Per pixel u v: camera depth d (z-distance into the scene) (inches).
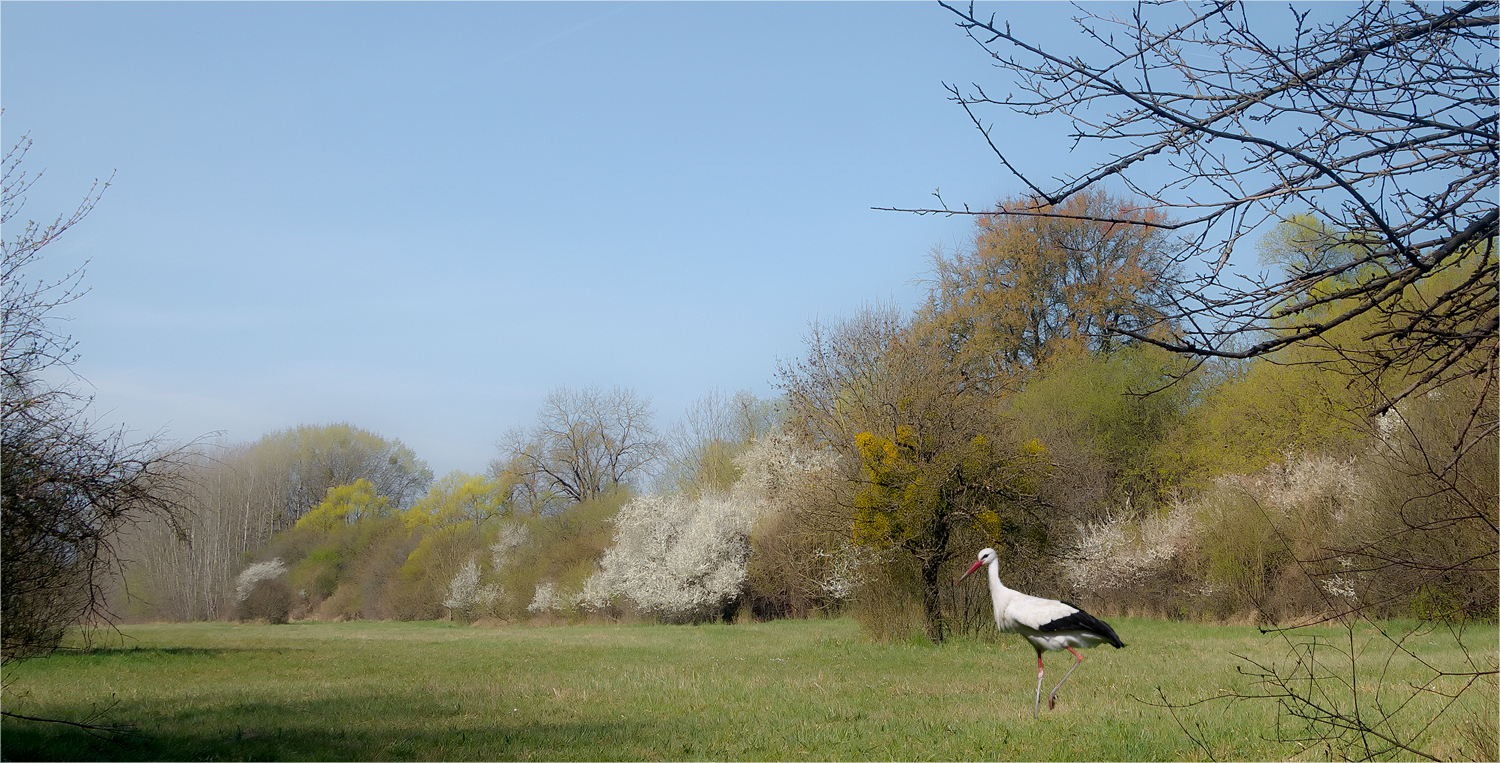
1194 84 182.2
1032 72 184.2
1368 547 257.8
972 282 1585.9
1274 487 1093.1
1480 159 173.0
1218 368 1386.6
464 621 1946.4
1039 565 854.5
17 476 387.9
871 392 972.6
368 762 366.3
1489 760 282.7
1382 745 313.6
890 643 856.9
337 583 2411.4
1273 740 333.7
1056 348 1486.2
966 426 853.2
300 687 639.1
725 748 372.5
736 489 1665.8
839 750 357.1
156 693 607.8
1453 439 645.3
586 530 1897.1
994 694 501.7
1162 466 1384.1
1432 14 173.5
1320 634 869.8
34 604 467.2
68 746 389.1
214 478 2385.6
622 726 433.4
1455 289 171.2
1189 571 1210.0
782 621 1470.2
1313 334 180.4
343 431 2940.5
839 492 905.5
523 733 418.3
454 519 2303.2
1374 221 166.2
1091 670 606.2
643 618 1599.4
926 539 848.9
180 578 2257.6
